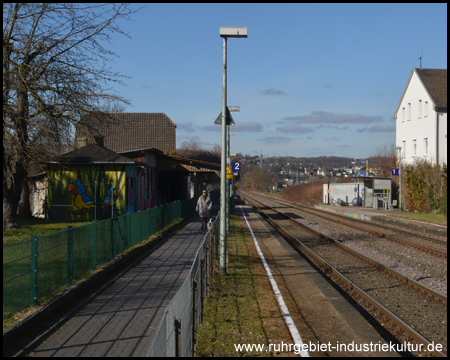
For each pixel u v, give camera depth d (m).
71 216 23.56
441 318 8.14
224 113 12.05
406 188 39.38
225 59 12.00
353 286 10.53
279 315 8.00
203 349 6.11
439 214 31.55
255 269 12.67
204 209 21.08
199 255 7.29
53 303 7.39
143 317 7.36
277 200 82.56
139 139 52.53
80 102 16.67
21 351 5.73
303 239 21.22
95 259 10.19
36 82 15.73
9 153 15.34
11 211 17.59
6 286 6.21
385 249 17.25
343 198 54.66
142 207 27.62
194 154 68.69
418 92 43.53
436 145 39.94
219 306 8.49
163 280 10.20
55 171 23.59
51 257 7.79
